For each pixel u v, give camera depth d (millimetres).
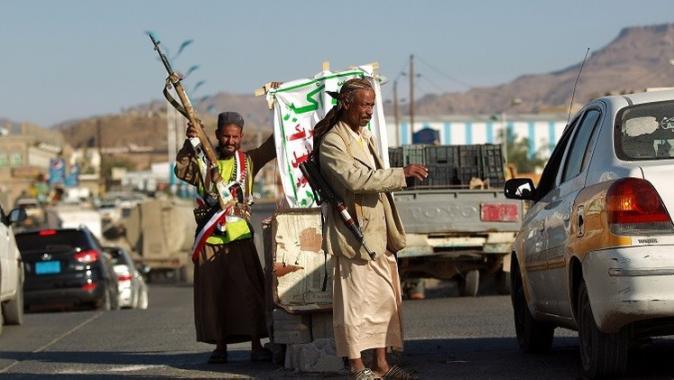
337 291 11914
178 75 14500
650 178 11477
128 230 67812
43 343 20266
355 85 11820
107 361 16719
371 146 12086
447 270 29906
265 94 15359
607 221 11531
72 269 34406
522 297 15836
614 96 13312
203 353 17375
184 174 15148
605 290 11539
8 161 186625
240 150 15461
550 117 151500
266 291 15047
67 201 128500
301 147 15359
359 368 11844
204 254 15289
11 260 24406
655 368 13258
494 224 28719
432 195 28562
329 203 11820
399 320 12078
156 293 55219
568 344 16734
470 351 16109
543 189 15242
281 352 14930
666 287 11188
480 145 30625
